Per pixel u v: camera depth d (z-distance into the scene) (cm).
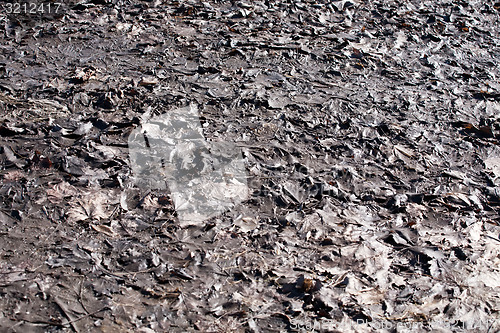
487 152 380
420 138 389
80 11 577
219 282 255
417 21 604
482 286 261
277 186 323
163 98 413
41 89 421
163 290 249
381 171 350
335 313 240
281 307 243
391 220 304
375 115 413
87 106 402
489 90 465
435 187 336
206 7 601
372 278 261
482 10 654
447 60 519
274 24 571
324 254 274
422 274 267
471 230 300
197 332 229
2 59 470
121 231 284
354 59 504
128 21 561
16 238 274
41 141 353
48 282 249
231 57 493
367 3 646
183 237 281
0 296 239
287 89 442
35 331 224
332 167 345
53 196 305
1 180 316
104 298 243
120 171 329
